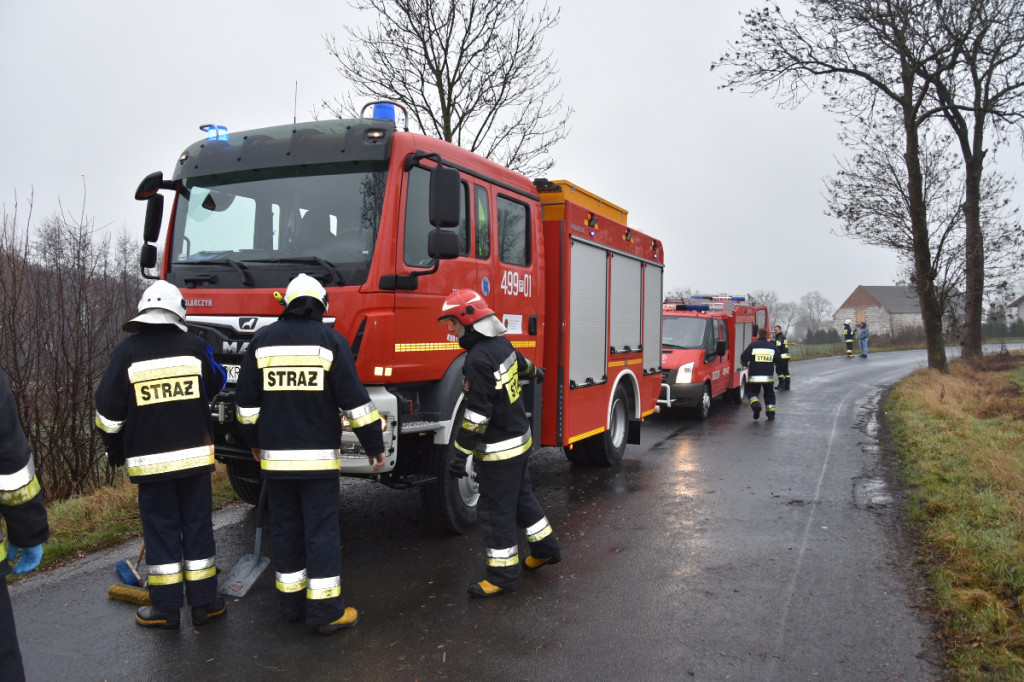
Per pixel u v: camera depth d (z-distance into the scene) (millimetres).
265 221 5070
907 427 10594
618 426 8633
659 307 9875
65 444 7293
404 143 4883
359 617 4098
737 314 15844
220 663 3537
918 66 18516
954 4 17562
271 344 3803
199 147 5477
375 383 4676
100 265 7473
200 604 3975
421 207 5055
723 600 4328
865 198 20672
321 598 3801
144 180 5297
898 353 40719
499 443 4398
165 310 3861
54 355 7191
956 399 13766
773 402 12742
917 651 3625
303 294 3861
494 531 4406
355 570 4875
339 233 4820
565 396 6867
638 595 4418
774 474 8031
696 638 3803
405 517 6211
